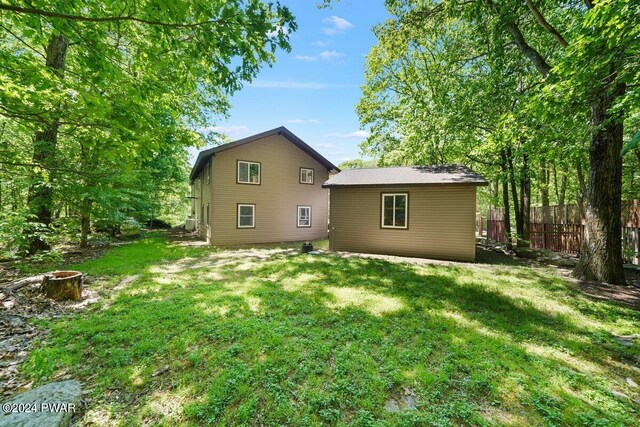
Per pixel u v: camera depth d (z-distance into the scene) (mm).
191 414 2051
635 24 2926
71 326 3416
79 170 5227
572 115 4523
